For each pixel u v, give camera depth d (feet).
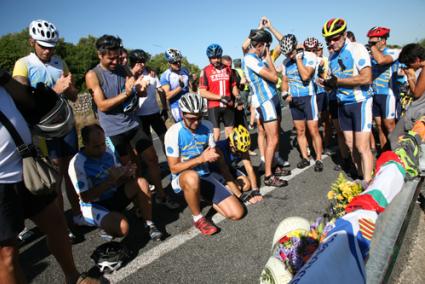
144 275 8.07
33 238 10.57
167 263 8.51
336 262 3.30
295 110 15.14
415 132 6.96
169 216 11.39
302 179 13.87
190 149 10.62
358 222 4.13
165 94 17.42
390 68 14.43
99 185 9.09
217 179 11.63
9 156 5.39
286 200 11.79
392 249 4.52
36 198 6.20
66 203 13.87
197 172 10.66
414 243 7.64
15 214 5.48
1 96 5.48
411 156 6.07
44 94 6.15
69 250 6.91
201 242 9.41
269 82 12.64
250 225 10.16
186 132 10.40
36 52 9.59
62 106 6.34
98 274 7.58
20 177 5.60
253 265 8.11
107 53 10.52
